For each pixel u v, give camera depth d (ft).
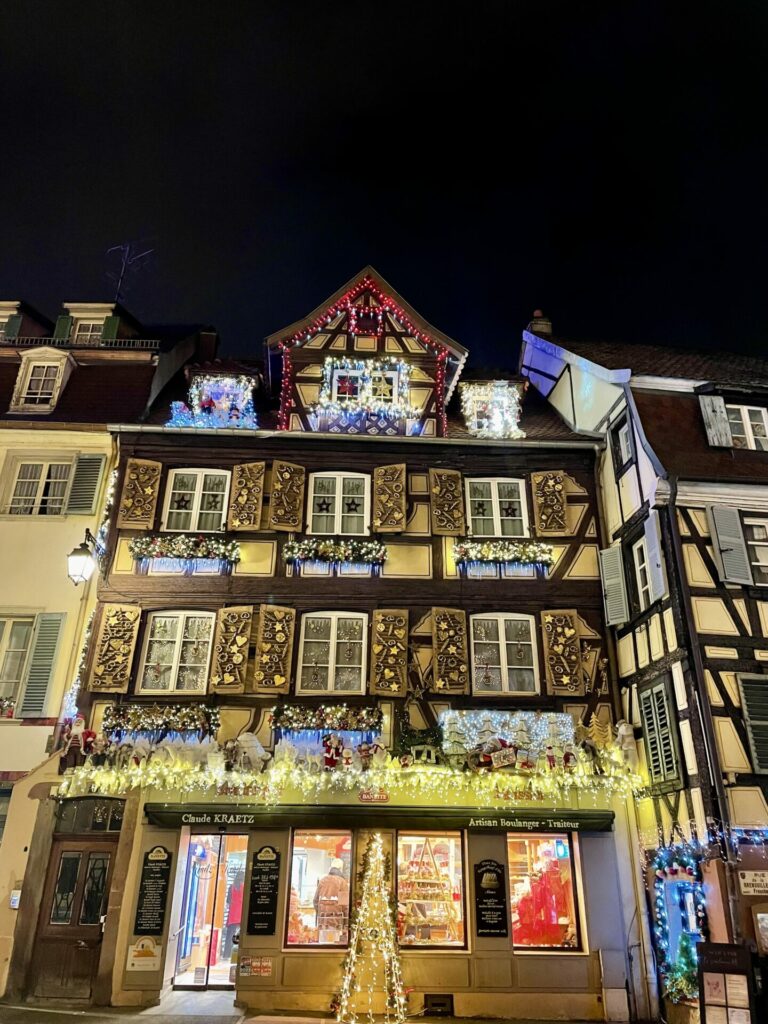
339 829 34.40
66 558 39.58
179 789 34.19
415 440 42.80
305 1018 30.04
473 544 40.34
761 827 29.25
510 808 34.37
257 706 36.55
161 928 32.14
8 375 46.44
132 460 41.57
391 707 36.81
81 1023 27.61
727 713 31.40
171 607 38.52
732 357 54.70
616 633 39.32
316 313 46.70
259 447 42.83
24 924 32.14
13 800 33.86
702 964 26.40
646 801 34.71
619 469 40.93
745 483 35.70
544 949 32.99
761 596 34.22
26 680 36.78
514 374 52.47
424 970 32.07
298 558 39.78
